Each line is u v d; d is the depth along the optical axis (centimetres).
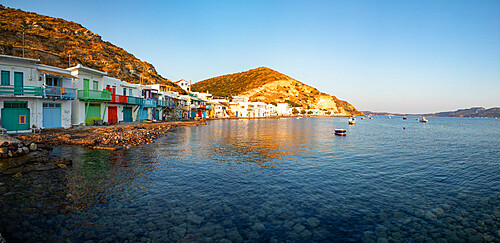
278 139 4047
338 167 2105
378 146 3634
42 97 2700
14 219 937
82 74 3431
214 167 1936
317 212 1162
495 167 2323
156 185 1440
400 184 1675
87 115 3581
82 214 1026
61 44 7438
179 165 1947
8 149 1623
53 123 2927
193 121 7231
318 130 6294
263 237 916
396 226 1054
